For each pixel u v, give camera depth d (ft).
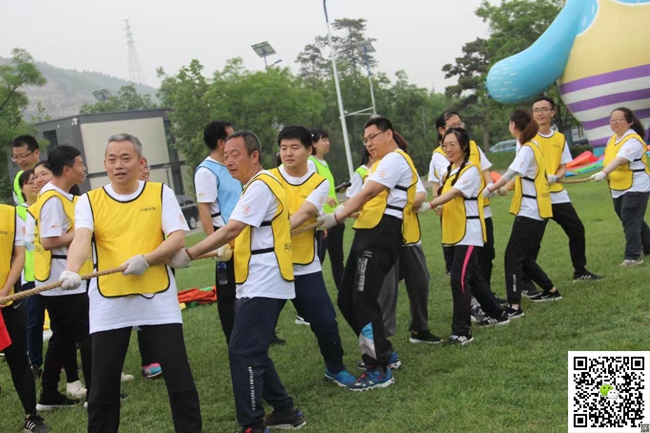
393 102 155.94
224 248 13.32
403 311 21.27
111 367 11.05
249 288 12.48
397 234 15.02
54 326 15.31
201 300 26.50
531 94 73.77
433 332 18.47
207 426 13.29
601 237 29.84
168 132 123.95
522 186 19.06
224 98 116.57
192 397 11.33
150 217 11.49
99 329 11.09
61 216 15.06
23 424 14.26
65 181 15.31
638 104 66.18
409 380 14.52
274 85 115.85
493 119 144.15
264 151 119.75
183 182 125.49
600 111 67.77
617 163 22.47
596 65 66.64
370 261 14.71
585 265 22.82
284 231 12.80
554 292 19.93
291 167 15.08
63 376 18.43
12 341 13.73
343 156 140.26
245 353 12.27
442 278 25.73
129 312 11.12
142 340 16.90
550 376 13.53
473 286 18.15
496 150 146.20
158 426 13.64
